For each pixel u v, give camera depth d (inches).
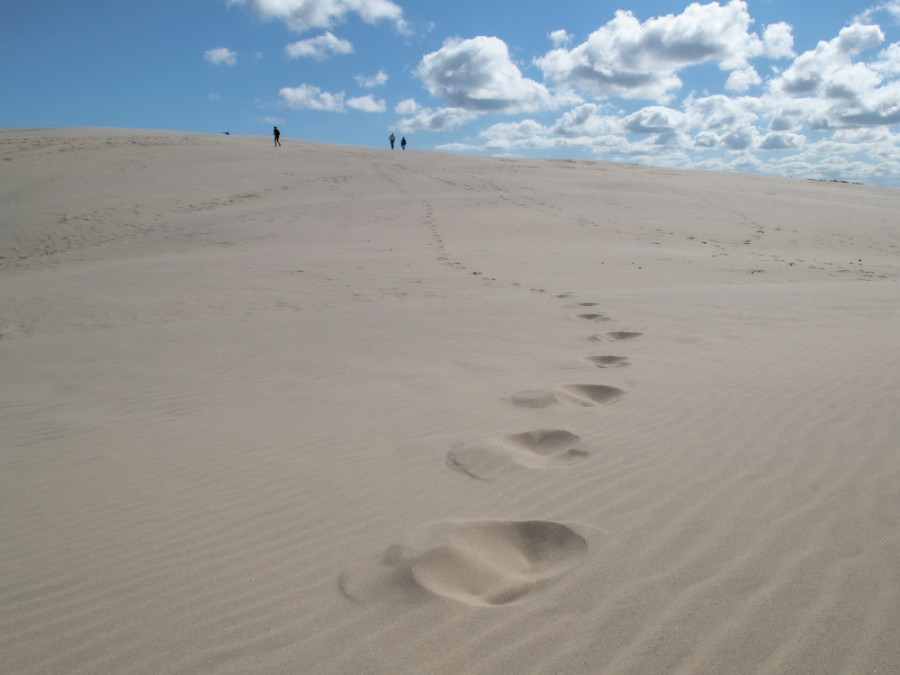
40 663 79.3
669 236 708.7
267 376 223.6
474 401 180.2
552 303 338.6
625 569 91.6
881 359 190.5
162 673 75.9
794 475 117.6
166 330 319.9
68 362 259.3
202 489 131.3
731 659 72.4
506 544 103.8
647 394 174.9
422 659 75.6
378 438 155.0
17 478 142.2
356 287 448.8
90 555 106.7
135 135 1515.7
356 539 106.0
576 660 73.7
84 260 613.0
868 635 74.4
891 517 99.4
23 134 1478.8
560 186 1049.5
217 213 803.4
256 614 86.9
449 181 1080.2
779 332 242.4
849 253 626.8
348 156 1339.8
